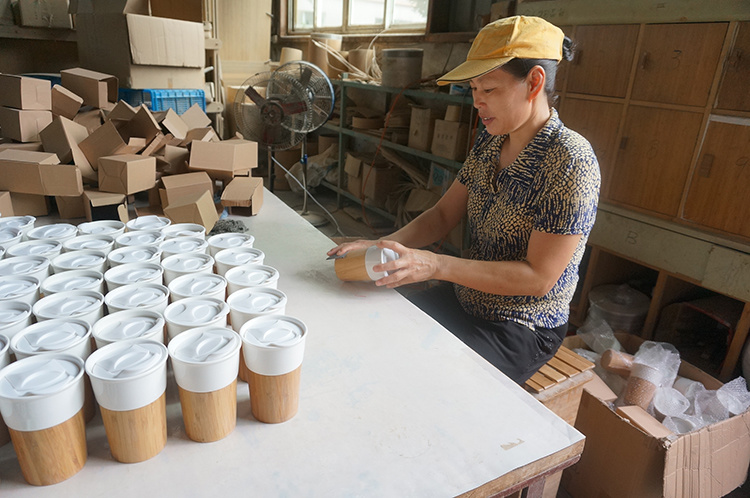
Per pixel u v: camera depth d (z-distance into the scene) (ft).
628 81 6.57
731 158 5.67
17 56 9.46
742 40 5.37
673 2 5.90
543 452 2.08
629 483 4.39
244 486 1.83
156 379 1.83
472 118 9.02
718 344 6.82
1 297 2.35
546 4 7.59
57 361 1.86
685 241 6.21
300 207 13.38
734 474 4.66
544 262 3.54
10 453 1.95
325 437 2.10
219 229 4.48
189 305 2.33
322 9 16.34
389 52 10.59
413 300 4.48
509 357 3.90
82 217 4.74
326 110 9.05
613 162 6.94
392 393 2.42
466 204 4.71
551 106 3.89
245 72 14.67
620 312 7.00
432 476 1.93
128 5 7.21
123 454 1.88
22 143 5.01
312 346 2.80
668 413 4.87
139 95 7.64
